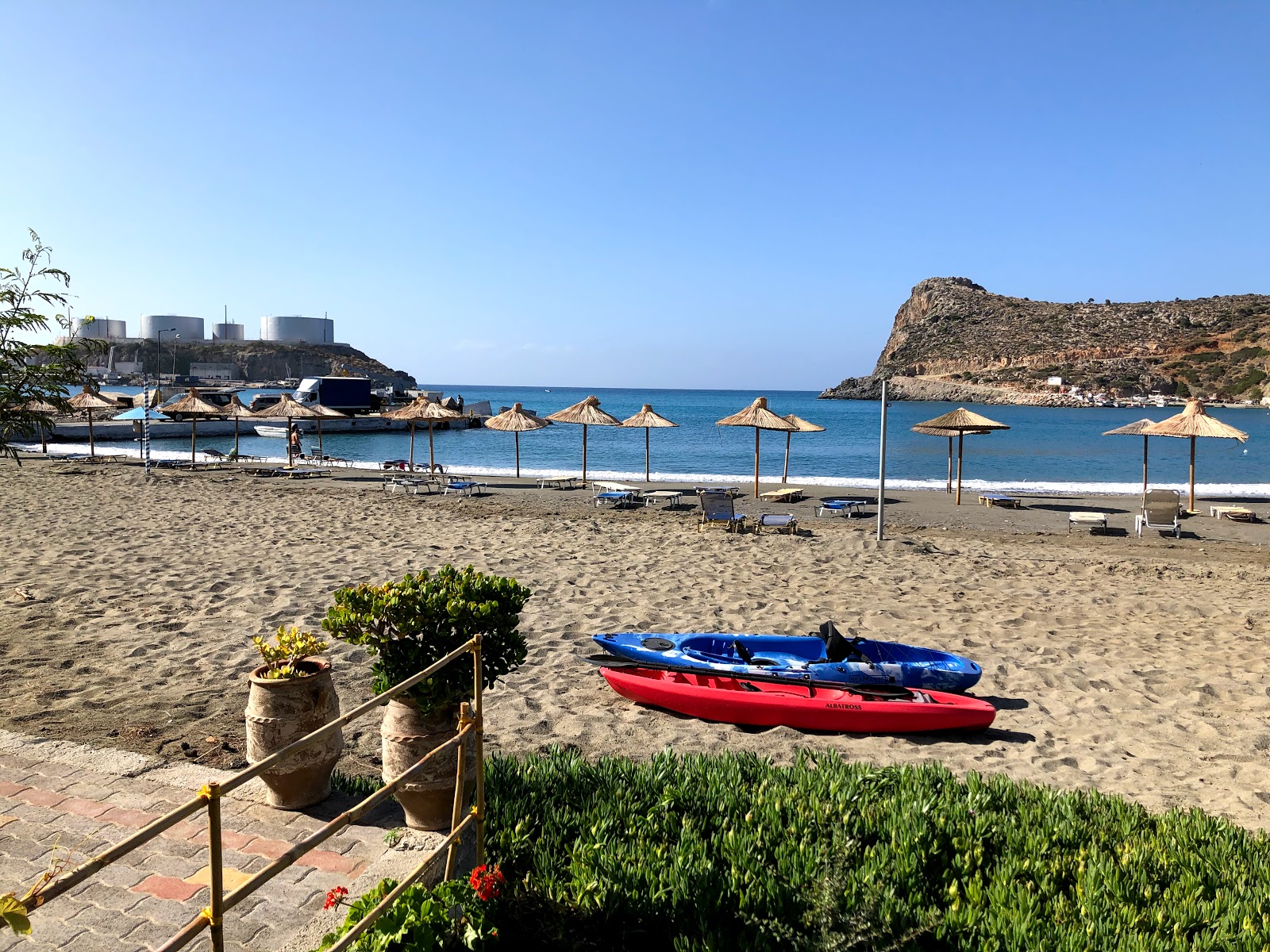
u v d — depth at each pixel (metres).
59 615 9.92
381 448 48.97
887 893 3.97
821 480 31.53
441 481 27.50
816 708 7.29
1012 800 5.32
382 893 3.31
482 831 3.97
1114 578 14.02
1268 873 4.35
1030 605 11.84
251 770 2.60
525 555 14.68
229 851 4.07
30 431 6.48
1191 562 15.77
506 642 4.43
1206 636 10.37
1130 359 145.00
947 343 182.38
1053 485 29.97
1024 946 3.69
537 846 4.34
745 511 22.70
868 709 7.25
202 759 5.88
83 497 21.70
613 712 7.60
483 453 46.84
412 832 4.11
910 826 4.68
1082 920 3.92
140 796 4.64
